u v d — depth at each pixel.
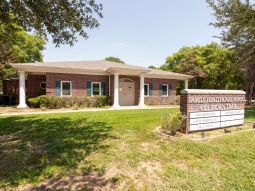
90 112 14.80
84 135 7.79
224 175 4.57
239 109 10.38
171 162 5.31
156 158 5.53
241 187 4.09
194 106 8.56
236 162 5.30
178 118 8.16
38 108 17.14
